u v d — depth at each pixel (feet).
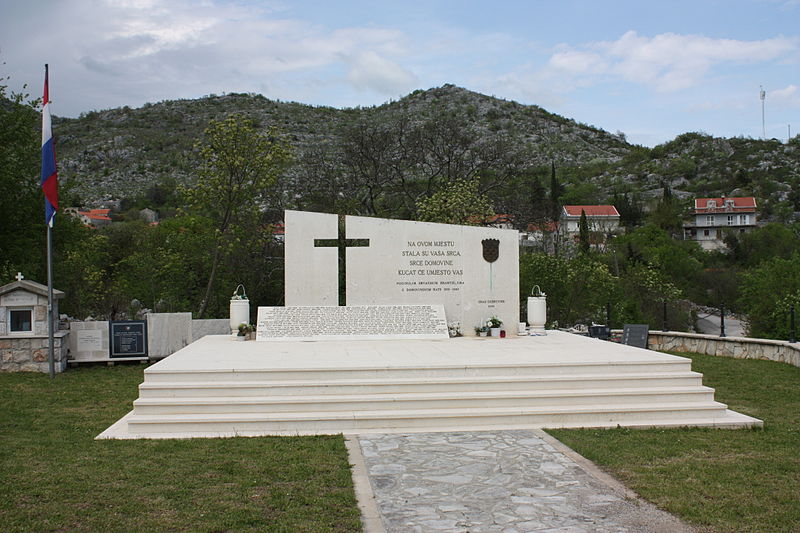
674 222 265.34
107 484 21.99
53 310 49.26
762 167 342.85
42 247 72.43
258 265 93.04
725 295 161.79
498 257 51.90
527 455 25.91
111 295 92.12
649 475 23.18
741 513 19.45
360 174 118.93
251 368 33.09
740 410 34.83
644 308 110.73
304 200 108.68
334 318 49.08
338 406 31.19
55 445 27.55
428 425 30.53
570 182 330.34
